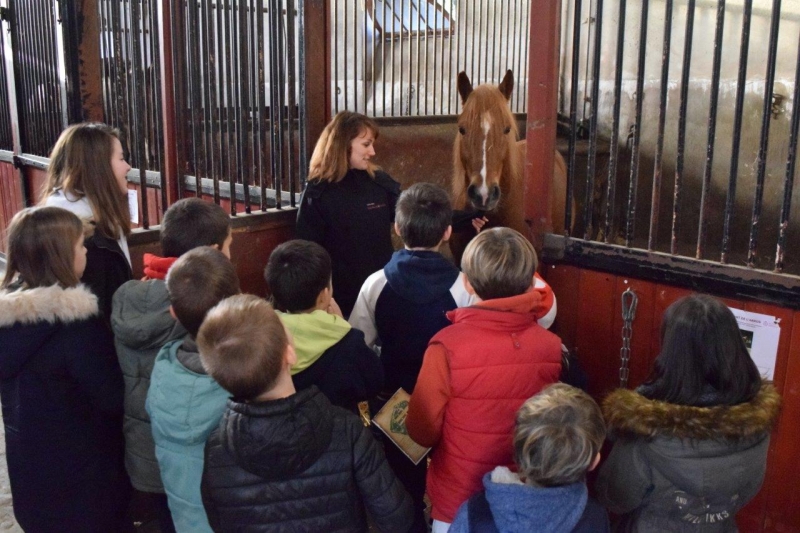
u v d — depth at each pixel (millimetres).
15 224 1469
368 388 1527
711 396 1248
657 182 1854
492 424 1391
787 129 4152
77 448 1527
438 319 1657
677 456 1226
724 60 4434
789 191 1602
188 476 1334
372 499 1251
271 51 2699
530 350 1391
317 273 1515
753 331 1648
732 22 4367
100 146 1776
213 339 1154
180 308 1364
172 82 3199
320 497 1204
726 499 1260
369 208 2377
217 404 1307
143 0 3209
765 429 1229
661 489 1277
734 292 1668
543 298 1682
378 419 1638
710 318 1242
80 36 2875
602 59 5129
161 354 1402
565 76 5324
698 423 1204
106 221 1782
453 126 4355
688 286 1757
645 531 1313
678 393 1259
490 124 2854
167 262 1660
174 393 1318
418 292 1651
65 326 1464
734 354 1233
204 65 2982
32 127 4262
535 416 1120
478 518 1167
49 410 1482
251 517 1197
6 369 1445
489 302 1401
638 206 5027
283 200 2990
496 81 6277
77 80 2910
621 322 1923
